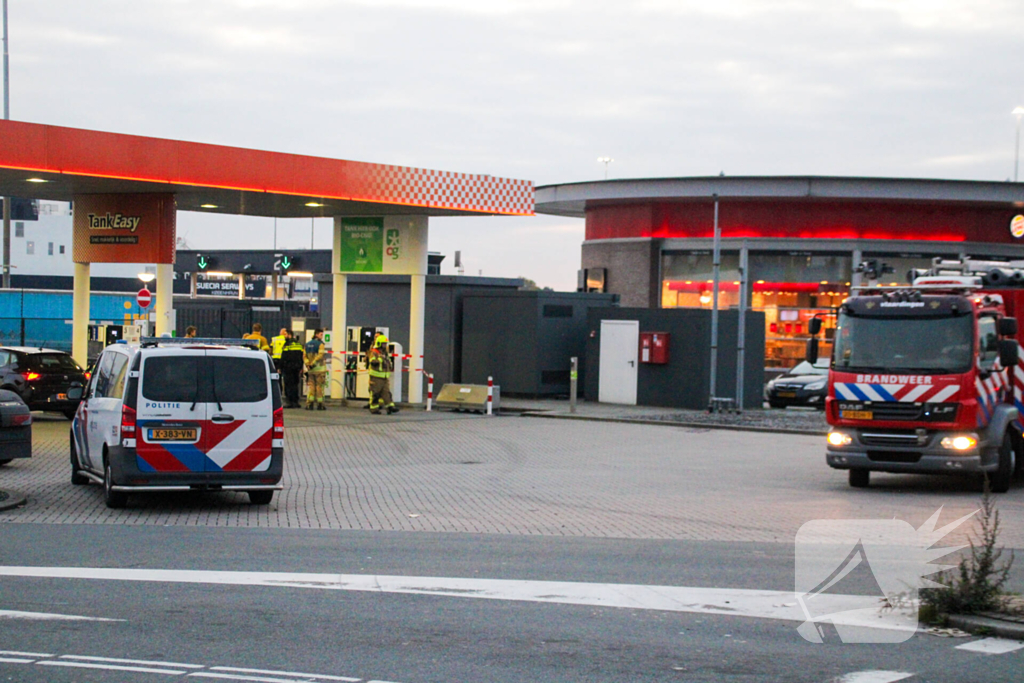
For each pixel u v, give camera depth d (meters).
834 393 16.17
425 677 6.66
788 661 7.16
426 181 26.22
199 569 9.75
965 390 15.52
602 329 31.02
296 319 32.38
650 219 41.91
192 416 13.08
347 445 20.86
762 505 14.27
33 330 40.28
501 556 10.62
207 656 7.04
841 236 39.78
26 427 15.17
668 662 7.08
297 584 9.22
